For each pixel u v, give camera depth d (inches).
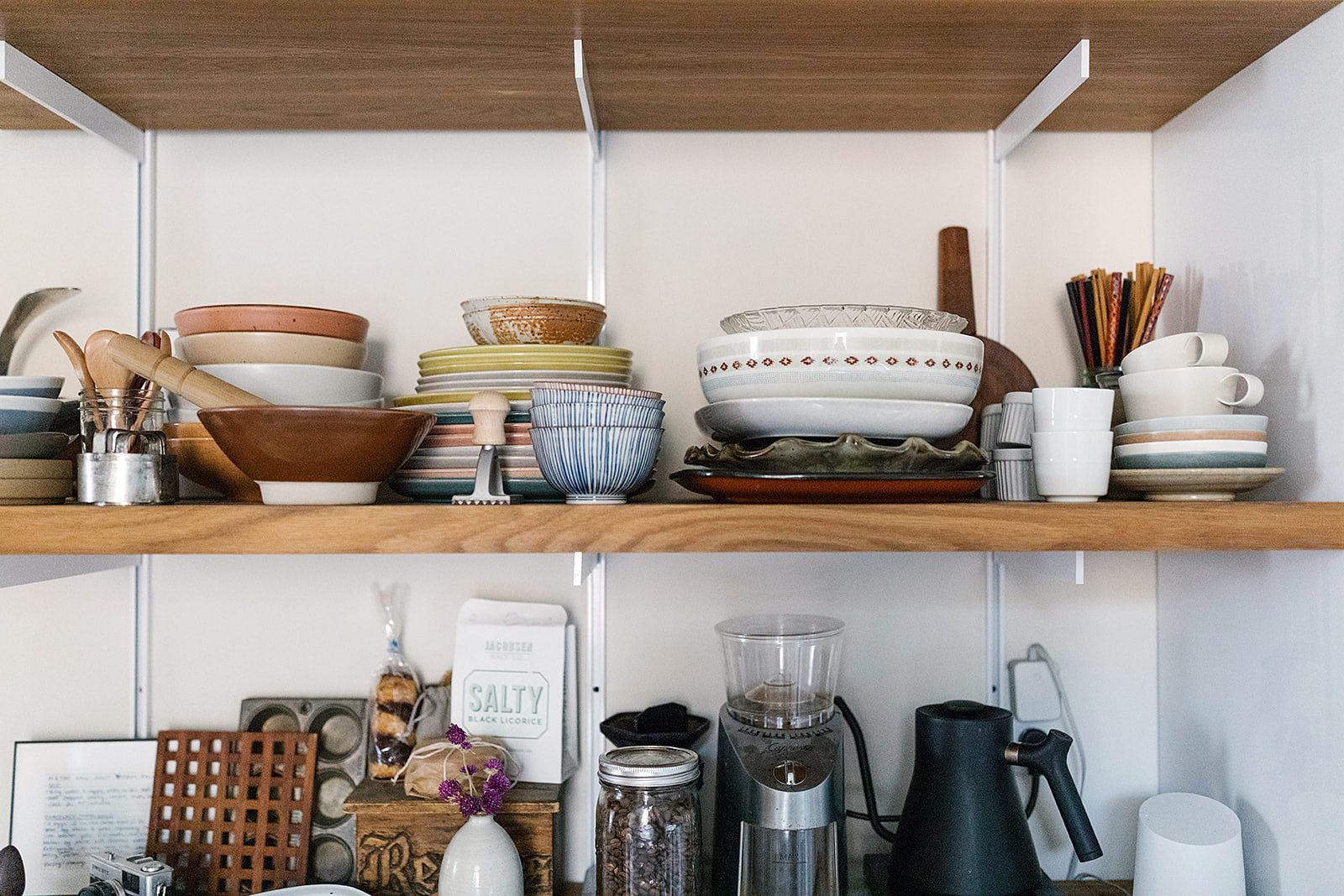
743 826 35.9
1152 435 35.3
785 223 46.3
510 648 43.8
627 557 45.4
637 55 37.7
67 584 44.6
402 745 43.2
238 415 31.9
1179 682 44.1
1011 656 45.9
